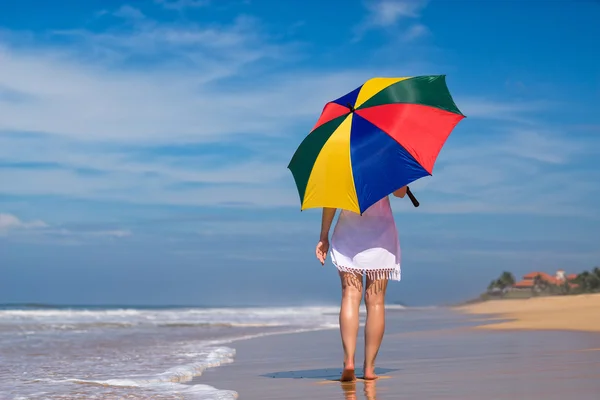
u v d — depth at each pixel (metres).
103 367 7.58
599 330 11.41
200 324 21.42
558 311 22.80
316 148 5.11
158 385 5.62
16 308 65.00
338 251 5.43
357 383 5.18
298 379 5.84
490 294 112.81
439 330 14.55
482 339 10.54
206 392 5.08
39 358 8.95
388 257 5.37
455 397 4.11
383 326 5.41
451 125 5.06
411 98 5.09
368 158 4.95
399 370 6.08
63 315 33.28
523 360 6.42
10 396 5.12
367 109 5.07
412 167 4.92
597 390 4.11
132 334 15.77
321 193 5.04
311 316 35.12
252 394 4.89
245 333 15.95
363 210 4.93
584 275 113.50
